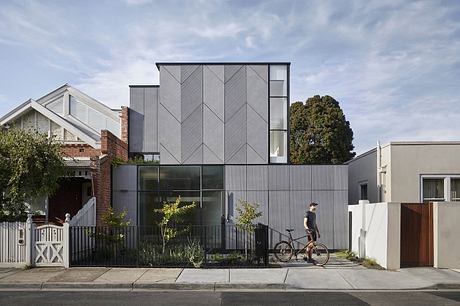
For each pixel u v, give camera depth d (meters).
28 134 15.20
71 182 19.89
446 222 13.98
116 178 18.84
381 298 10.32
